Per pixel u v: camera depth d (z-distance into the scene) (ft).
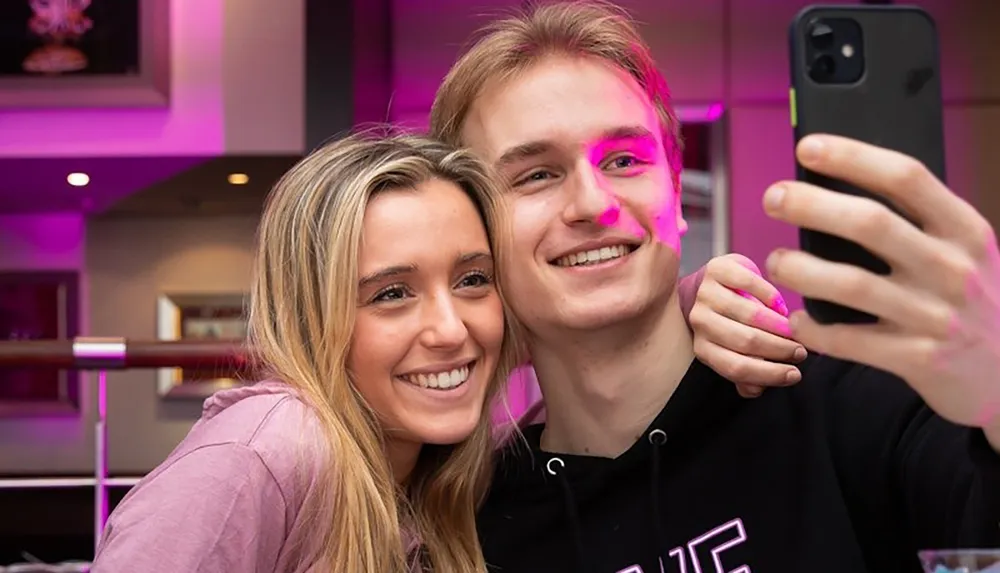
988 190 10.78
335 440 3.47
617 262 3.65
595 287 3.65
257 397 3.53
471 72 3.88
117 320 11.20
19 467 11.06
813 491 3.38
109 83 9.38
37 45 9.45
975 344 1.88
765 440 3.57
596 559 3.62
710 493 3.55
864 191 2.05
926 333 1.90
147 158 9.45
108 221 11.28
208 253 11.23
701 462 3.60
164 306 11.17
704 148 11.08
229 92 9.45
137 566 2.95
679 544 3.51
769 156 10.69
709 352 3.43
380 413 3.80
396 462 4.11
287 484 3.27
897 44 2.19
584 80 3.68
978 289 1.85
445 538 4.05
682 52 10.70
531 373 6.77
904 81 2.18
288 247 3.82
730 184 10.75
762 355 3.36
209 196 10.66
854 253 2.07
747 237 10.71
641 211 3.64
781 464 3.50
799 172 2.10
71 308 11.20
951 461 2.99
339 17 9.32
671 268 3.75
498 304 3.93
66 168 9.64
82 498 9.59
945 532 2.94
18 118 9.51
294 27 9.45
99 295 11.22
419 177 3.76
